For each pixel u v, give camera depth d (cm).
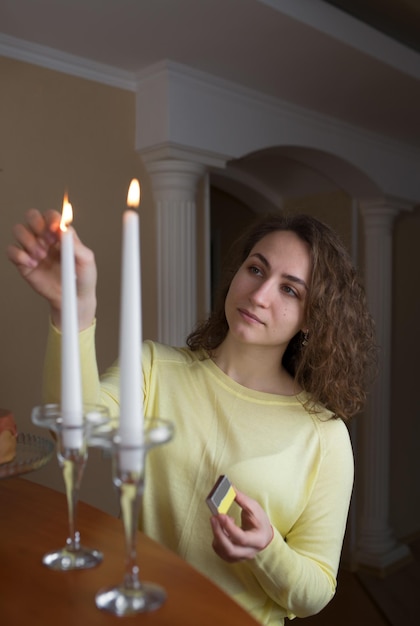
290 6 230
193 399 133
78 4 218
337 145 363
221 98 294
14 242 248
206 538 124
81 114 268
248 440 128
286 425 131
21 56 248
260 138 315
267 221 149
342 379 136
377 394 434
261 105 313
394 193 416
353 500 432
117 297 283
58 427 73
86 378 98
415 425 499
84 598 68
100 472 273
